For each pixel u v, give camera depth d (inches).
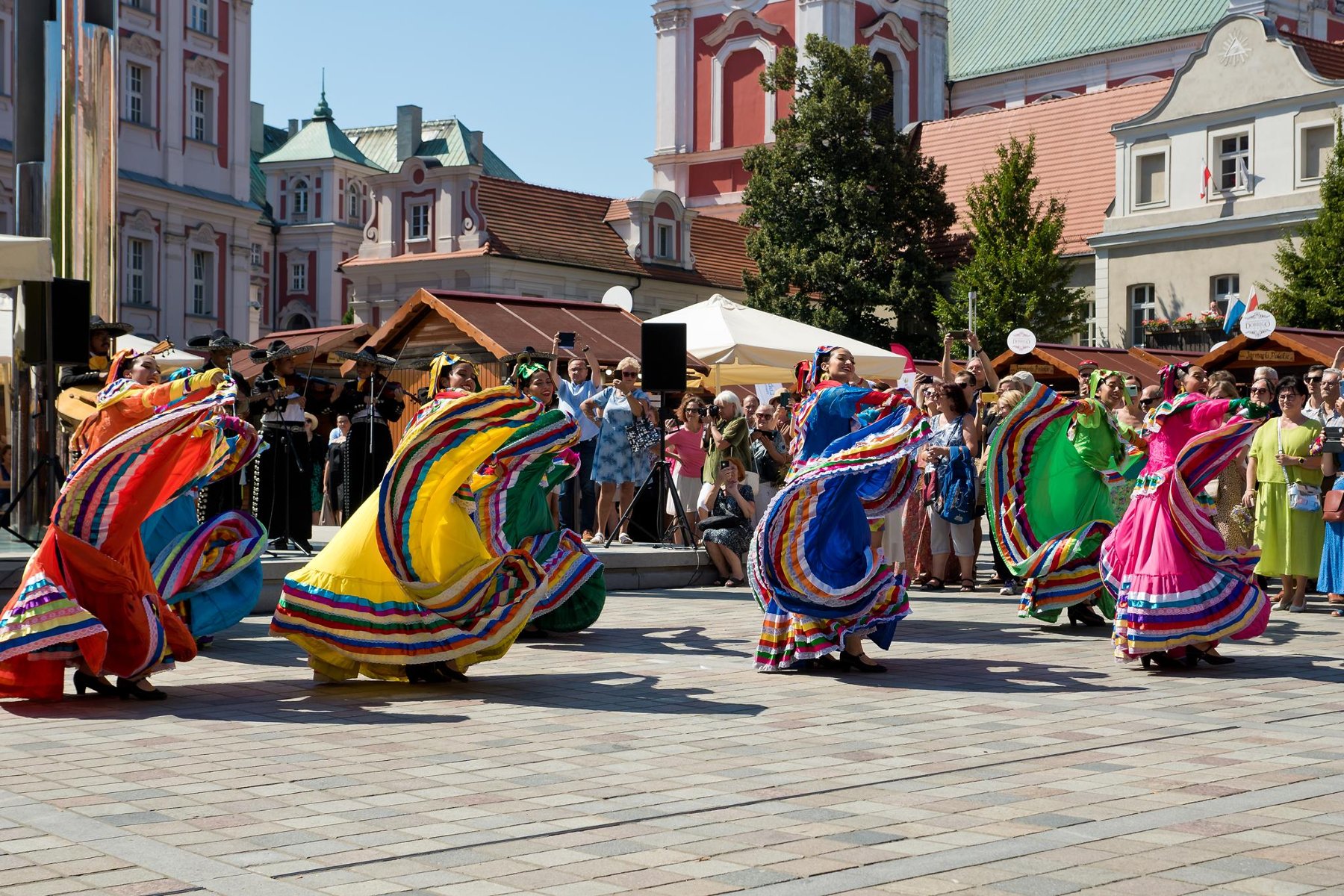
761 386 807.1
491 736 261.9
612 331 823.7
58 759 241.4
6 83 1601.9
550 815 204.1
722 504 566.3
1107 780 227.3
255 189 3171.8
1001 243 1621.6
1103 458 395.2
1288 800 213.8
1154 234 1603.1
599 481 616.1
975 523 558.6
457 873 175.8
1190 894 168.6
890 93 1787.6
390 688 315.6
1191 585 341.7
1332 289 1320.1
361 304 1897.1
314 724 273.6
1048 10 2623.0
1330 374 483.8
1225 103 1547.7
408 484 305.6
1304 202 1481.3
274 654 368.8
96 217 562.6
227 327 1936.5
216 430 301.4
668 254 1977.1
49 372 470.3
